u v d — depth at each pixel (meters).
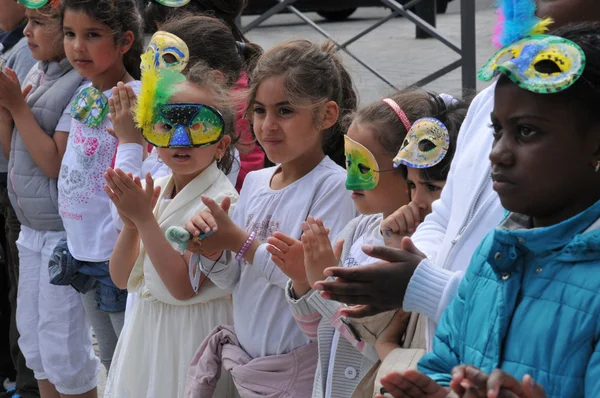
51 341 7.22
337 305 4.24
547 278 2.65
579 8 3.29
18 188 7.28
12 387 8.77
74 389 7.28
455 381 2.35
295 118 4.98
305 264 4.25
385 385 2.59
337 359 4.40
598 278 2.53
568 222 2.61
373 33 20.25
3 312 8.75
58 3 7.18
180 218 5.54
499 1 2.93
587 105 2.52
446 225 4.01
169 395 5.55
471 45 11.14
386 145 4.62
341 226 4.98
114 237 6.69
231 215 5.45
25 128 7.04
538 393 2.29
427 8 18.91
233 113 5.88
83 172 6.68
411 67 15.96
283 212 5.10
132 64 7.17
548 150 2.55
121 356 5.75
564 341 2.54
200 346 5.37
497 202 3.56
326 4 19.88
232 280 5.23
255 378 4.95
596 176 2.60
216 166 5.73
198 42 6.35
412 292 3.26
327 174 5.11
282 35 18.72
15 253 8.07
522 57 2.58
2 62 8.56
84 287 6.75
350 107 5.52
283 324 5.00
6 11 8.66
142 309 5.68
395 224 4.42
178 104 5.36
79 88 7.24
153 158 6.46
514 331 2.68
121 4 6.86
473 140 3.80
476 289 2.91
